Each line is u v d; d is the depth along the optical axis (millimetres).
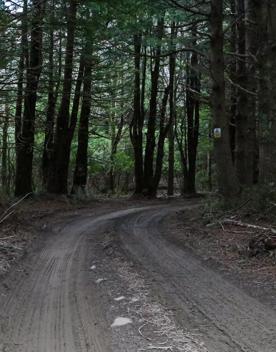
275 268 8359
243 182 18188
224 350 4855
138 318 5910
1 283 7938
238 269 8570
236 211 14133
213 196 16828
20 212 17156
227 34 23094
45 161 28391
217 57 15820
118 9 14492
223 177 16000
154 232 13648
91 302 6703
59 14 14781
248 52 16719
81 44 18984
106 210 21234
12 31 14023
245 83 17844
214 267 8867
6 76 15414
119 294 7059
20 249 11156
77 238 12836
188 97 35969
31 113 21953
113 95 27109
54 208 20703
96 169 41844
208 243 11203
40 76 20047
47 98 26781
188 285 7555
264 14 15109
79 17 15938
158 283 7695
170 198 31859
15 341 5270
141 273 8445
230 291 7164
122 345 5039
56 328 5664
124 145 47344
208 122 40094
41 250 11125
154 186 32969
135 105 32656
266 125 14320
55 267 9172
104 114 37750
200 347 4934
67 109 25875
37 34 16594
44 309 6449
